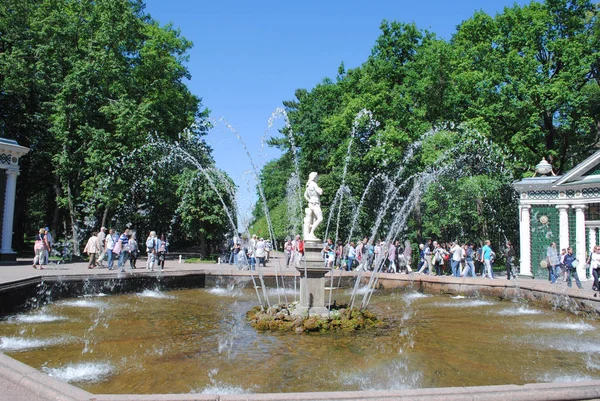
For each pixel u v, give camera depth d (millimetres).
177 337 10984
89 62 32844
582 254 22734
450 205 30266
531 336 11688
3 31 33938
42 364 8594
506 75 31406
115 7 34031
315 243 12992
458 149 30266
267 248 32719
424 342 10836
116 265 25797
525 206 24609
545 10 32688
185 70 41000
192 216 36281
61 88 32844
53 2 34250
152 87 36406
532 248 24359
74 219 33594
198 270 21641
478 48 33344
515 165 30906
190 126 39531
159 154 35688
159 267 24766
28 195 40469
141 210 38781
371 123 33219
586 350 10250
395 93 32969
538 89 30141
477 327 12844
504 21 33938
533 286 17500
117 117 32969
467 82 32031
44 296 15984
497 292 19000
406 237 33969
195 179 36469
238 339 10812
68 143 32219
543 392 5602
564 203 23391
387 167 34812
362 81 34125
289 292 20109
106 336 11008
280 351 9742
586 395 5672
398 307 16609
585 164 22141
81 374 8031
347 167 36531
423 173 31188
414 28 35000
